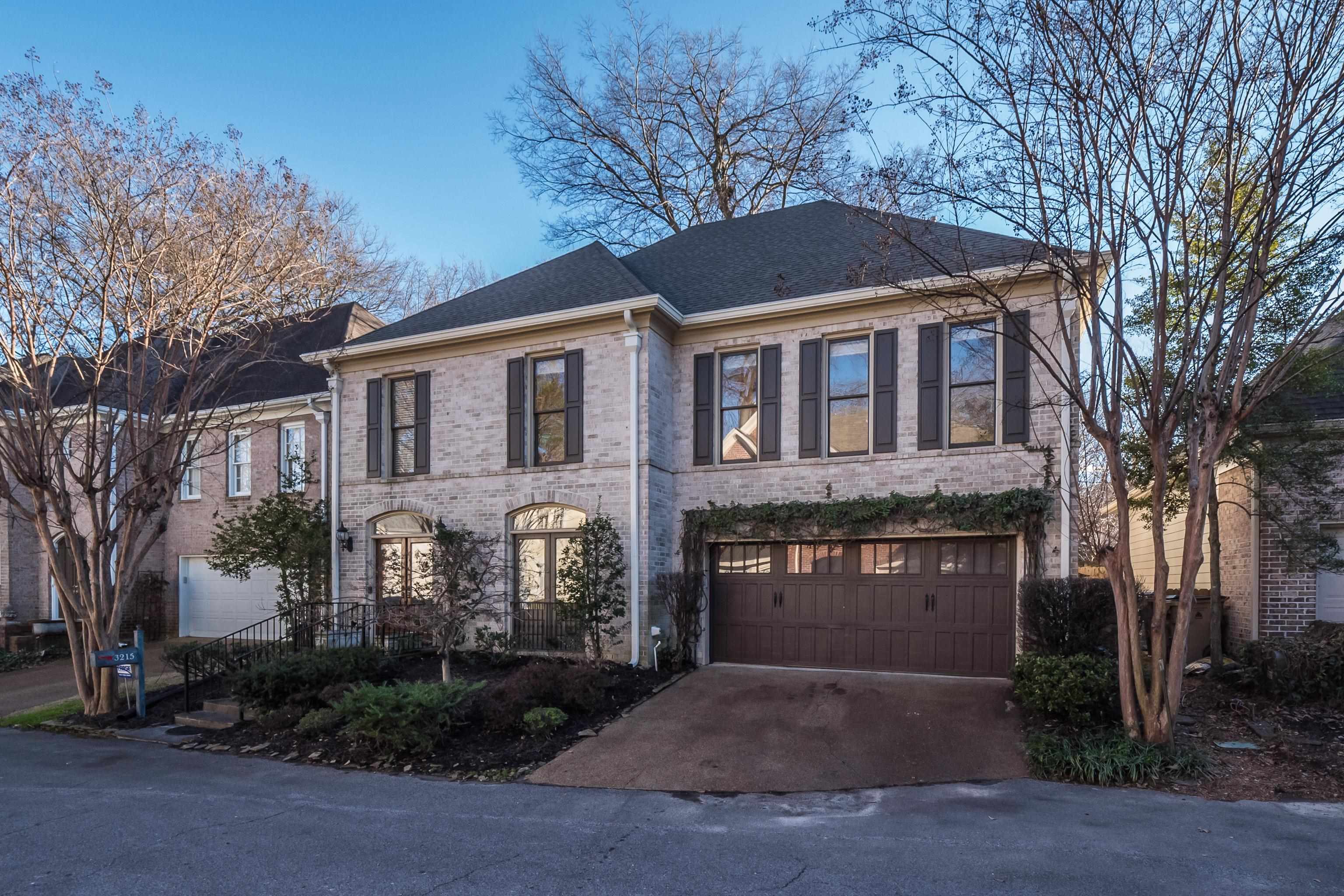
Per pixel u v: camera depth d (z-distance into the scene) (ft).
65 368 46.14
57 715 34.55
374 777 24.18
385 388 44.93
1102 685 25.02
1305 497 32.37
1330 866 15.80
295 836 18.54
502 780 23.61
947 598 34.99
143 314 34.76
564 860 16.84
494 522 41.14
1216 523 32.07
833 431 37.37
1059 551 32.24
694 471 39.65
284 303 47.96
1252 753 23.45
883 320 36.19
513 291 45.85
